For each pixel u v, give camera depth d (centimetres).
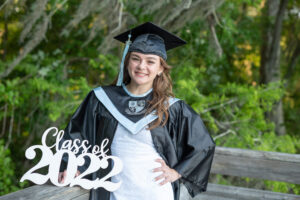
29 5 502
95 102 198
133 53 194
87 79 596
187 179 193
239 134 439
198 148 196
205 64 583
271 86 425
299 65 912
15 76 617
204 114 426
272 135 422
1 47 672
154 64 193
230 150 261
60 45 641
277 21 710
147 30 206
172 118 198
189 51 525
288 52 917
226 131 451
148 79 194
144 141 188
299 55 873
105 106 194
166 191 188
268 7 738
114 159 177
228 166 262
